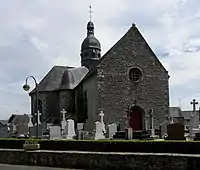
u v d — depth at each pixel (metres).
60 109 41.38
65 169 17.44
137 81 34.09
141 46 34.84
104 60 33.38
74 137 29.36
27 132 42.81
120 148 18.30
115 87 33.31
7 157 20.92
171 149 16.83
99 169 17.03
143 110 33.94
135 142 17.84
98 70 33.00
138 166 15.95
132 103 33.62
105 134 30.23
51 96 43.38
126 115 33.25
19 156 20.27
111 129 29.81
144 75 34.47
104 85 33.00
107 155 16.86
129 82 33.84
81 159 17.67
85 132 30.06
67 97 41.41
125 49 34.22
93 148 19.41
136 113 34.03
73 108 41.22
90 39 50.97
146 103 34.12
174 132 23.91
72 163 17.95
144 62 34.69
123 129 32.88
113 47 34.00
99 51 51.16
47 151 19.20
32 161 19.59
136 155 16.05
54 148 20.95
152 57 35.03
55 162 18.59
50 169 17.45
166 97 34.84
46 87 43.84
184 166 14.84
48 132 33.34
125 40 34.41
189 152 16.34
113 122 32.72
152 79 34.69
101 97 32.72
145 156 15.82
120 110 33.16
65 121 32.91
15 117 71.50
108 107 32.81
